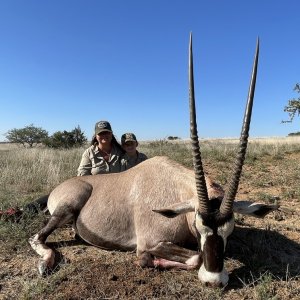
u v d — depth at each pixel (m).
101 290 1.70
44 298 1.66
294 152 5.98
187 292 1.69
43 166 4.53
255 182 3.78
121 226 2.12
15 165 4.89
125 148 2.94
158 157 2.24
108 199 2.19
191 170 2.11
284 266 1.95
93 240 2.20
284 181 3.83
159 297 1.66
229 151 5.80
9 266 1.97
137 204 2.09
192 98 1.72
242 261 2.00
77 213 2.24
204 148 6.61
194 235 1.93
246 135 1.69
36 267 1.95
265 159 5.37
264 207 1.82
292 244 2.23
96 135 2.83
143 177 2.16
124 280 1.77
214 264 1.67
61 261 1.98
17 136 19.98
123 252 2.14
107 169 2.86
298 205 3.02
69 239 2.34
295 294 1.67
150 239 2.00
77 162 5.12
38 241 2.13
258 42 1.69
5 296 1.70
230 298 1.65
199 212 1.71
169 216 1.83
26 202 3.03
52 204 2.36
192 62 1.72
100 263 1.93
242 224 2.54
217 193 1.86
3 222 2.44
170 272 1.87
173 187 2.06
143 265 1.90
